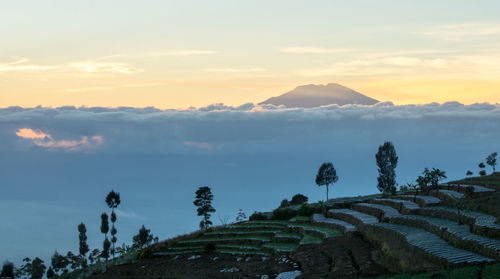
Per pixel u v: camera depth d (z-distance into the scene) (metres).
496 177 98.00
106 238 108.88
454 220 65.62
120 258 111.94
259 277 61.00
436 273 42.66
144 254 101.88
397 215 77.25
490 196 75.25
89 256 122.56
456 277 40.62
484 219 59.09
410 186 111.69
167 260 92.38
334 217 95.25
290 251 74.38
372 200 101.00
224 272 66.44
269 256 77.19
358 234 74.38
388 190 130.62
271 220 113.50
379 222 76.62
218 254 87.56
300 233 88.69
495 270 40.28
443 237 56.97
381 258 55.91
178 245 105.56
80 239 104.94
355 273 52.34
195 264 80.25
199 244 101.44
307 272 56.88
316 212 107.88
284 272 60.12
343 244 69.25
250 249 85.25
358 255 60.00
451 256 47.31
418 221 67.31
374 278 49.06
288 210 113.38
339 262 58.31
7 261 99.25
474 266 43.56
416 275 44.31
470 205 69.62
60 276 114.81
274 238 89.31
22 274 119.00
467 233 54.62
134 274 69.12
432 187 92.06
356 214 87.50
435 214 71.31
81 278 81.50
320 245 71.44
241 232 103.38
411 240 56.75
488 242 48.78
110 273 73.75
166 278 62.00
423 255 50.78
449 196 80.94
